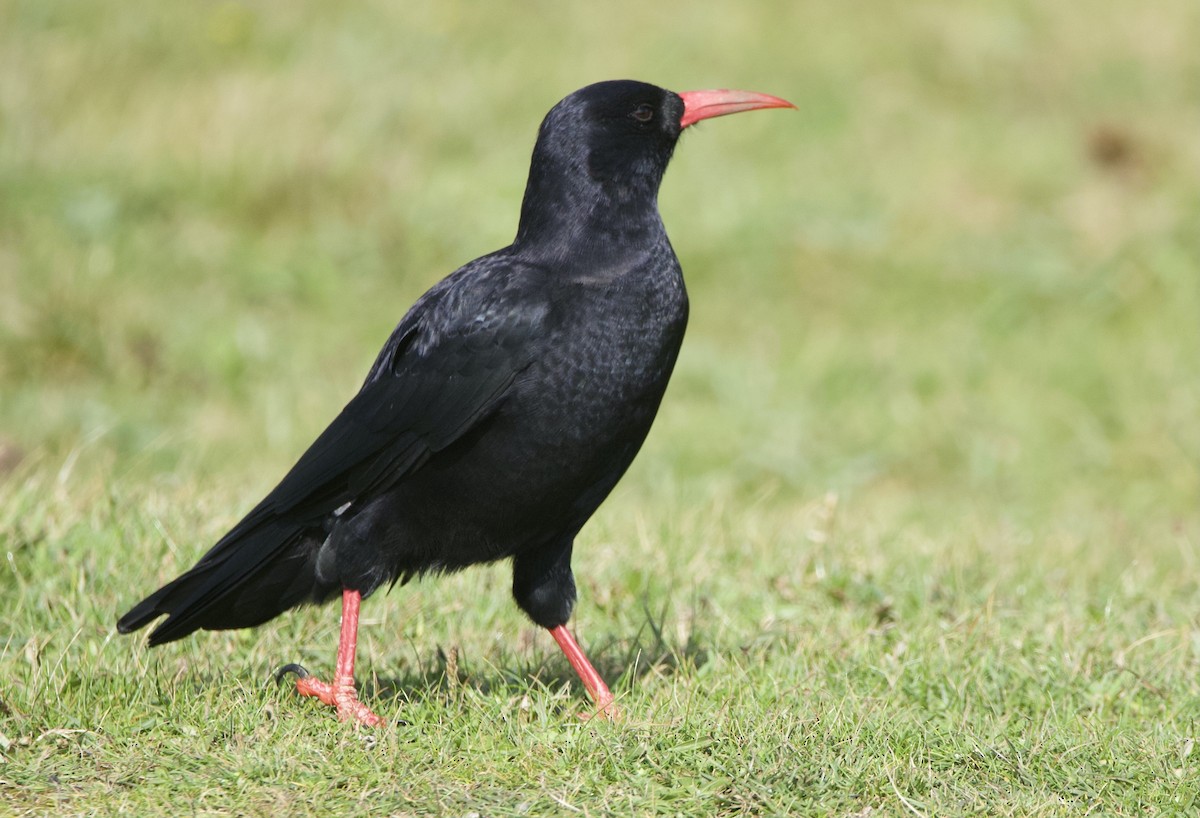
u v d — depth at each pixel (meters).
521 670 7.20
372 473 6.42
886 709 6.43
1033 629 7.78
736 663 7.13
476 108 18.66
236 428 12.99
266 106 17.44
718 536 9.43
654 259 6.59
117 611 7.47
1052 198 18.11
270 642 7.41
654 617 8.05
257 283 15.24
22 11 18.48
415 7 20.72
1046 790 5.76
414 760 5.78
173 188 16.19
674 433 13.66
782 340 15.56
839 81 20.52
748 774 5.67
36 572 7.76
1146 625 8.07
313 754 5.80
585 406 6.31
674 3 22.25
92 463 11.55
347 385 13.93
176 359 13.91
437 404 6.31
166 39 18.75
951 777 5.80
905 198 17.94
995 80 20.98
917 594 8.41
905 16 22.28
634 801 5.48
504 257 6.70
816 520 9.95
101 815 5.27
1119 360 15.11
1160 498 13.04
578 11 21.66
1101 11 22.48
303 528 6.54
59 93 17.23
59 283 14.04
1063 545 10.19
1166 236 16.97
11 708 6.07
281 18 19.73
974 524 10.75
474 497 6.38
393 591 8.02
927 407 14.36
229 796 5.45
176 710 6.16
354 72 18.81
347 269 15.84
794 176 18.28
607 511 10.52
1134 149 19.06
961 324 15.99
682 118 7.10
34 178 15.76
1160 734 6.32
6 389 13.17
